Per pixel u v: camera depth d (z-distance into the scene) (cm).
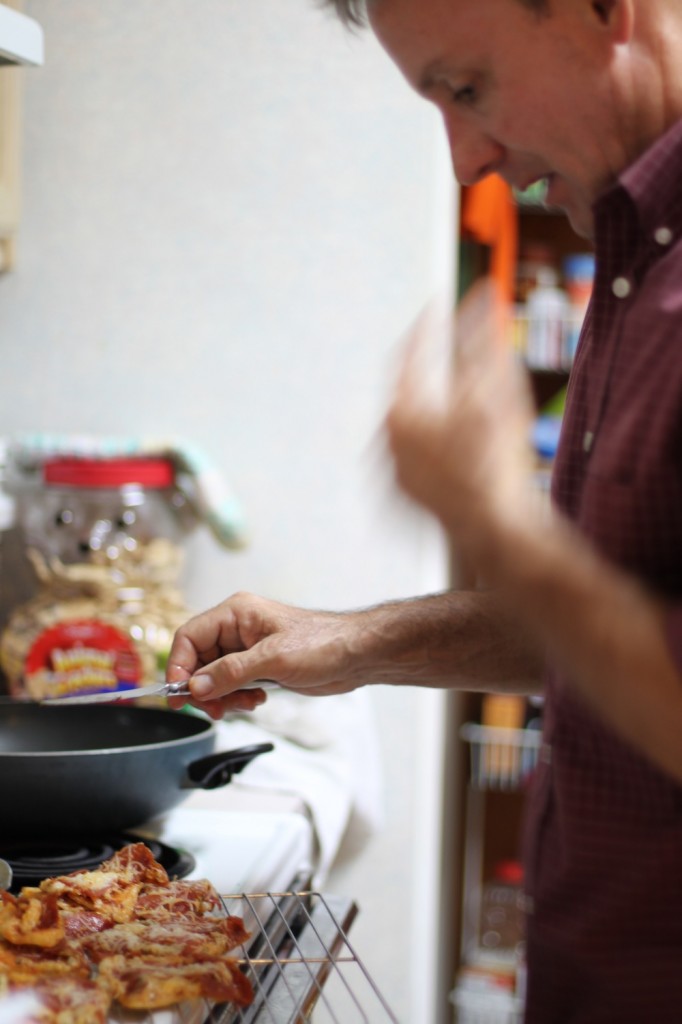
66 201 202
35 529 183
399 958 198
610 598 69
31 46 129
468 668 117
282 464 199
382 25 90
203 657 123
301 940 103
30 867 116
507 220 266
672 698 68
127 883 101
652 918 92
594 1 85
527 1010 102
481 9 86
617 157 91
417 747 197
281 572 200
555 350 283
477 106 91
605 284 94
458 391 70
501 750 285
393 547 197
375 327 196
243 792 156
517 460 70
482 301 72
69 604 177
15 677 176
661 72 89
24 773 118
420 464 69
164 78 198
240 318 199
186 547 199
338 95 195
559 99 89
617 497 86
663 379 84
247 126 197
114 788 121
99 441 187
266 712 180
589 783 94
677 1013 93
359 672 117
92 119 200
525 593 69
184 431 201
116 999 84
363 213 195
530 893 102
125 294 202
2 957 87
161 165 199
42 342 204
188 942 92
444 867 258
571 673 71
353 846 187
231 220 198
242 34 196
